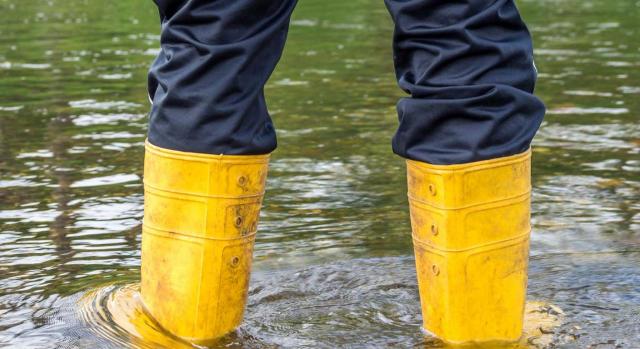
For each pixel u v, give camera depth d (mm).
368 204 4809
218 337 3203
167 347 3107
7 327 3256
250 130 3061
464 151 2943
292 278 3805
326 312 3467
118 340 3137
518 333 3182
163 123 3076
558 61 9422
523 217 3102
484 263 3062
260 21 3014
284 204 4816
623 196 4949
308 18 13727
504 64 2957
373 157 5770
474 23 2902
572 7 14445
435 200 3023
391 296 3627
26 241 4223
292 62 9633
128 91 7969
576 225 4480
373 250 4137
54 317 3342
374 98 7707
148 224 3205
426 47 2965
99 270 3852
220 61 2975
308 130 6543
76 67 9203
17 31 11852
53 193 4996
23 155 5805
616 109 7148
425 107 2955
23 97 7703
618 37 11164
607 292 3646
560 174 5379
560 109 7180
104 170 5469
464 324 3109
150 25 12773
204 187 3055
